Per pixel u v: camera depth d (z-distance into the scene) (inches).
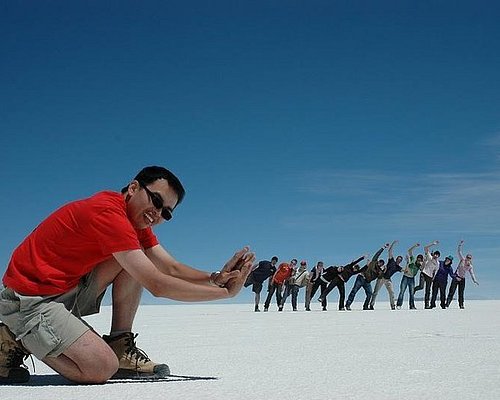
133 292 185.8
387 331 373.7
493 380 174.7
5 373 178.1
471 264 836.0
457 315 580.1
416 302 1173.1
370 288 836.0
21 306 169.8
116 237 170.7
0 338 177.2
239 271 180.4
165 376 183.3
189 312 753.0
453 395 150.8
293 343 300.5
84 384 172.9
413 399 145.9
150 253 195.0
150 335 362.0
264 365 213.5
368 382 172.1
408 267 829.8
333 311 757.3
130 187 180.9
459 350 258.2
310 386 165.9
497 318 522.3
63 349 169.3
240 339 328.5
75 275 174.9
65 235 171.9
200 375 189.6
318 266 865.5
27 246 175.2
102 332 397.4
